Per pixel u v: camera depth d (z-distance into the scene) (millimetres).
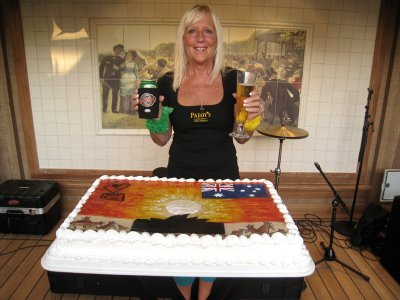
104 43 2574
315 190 2910
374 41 2629
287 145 2848
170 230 1075
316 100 2746
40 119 2768
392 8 2531
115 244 1054
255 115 1221
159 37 2559
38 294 1941
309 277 2133
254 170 2900
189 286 1266
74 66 2631
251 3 2506
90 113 2750
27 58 2611
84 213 1157
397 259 2100
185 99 1476
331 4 2533
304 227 2740
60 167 2893
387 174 2678
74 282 1913
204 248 1042
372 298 1963
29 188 2588
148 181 1421
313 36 2596
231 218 1137
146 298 1252
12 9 2492
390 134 2771
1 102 2680
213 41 1398
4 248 2365
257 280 1870
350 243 2529
